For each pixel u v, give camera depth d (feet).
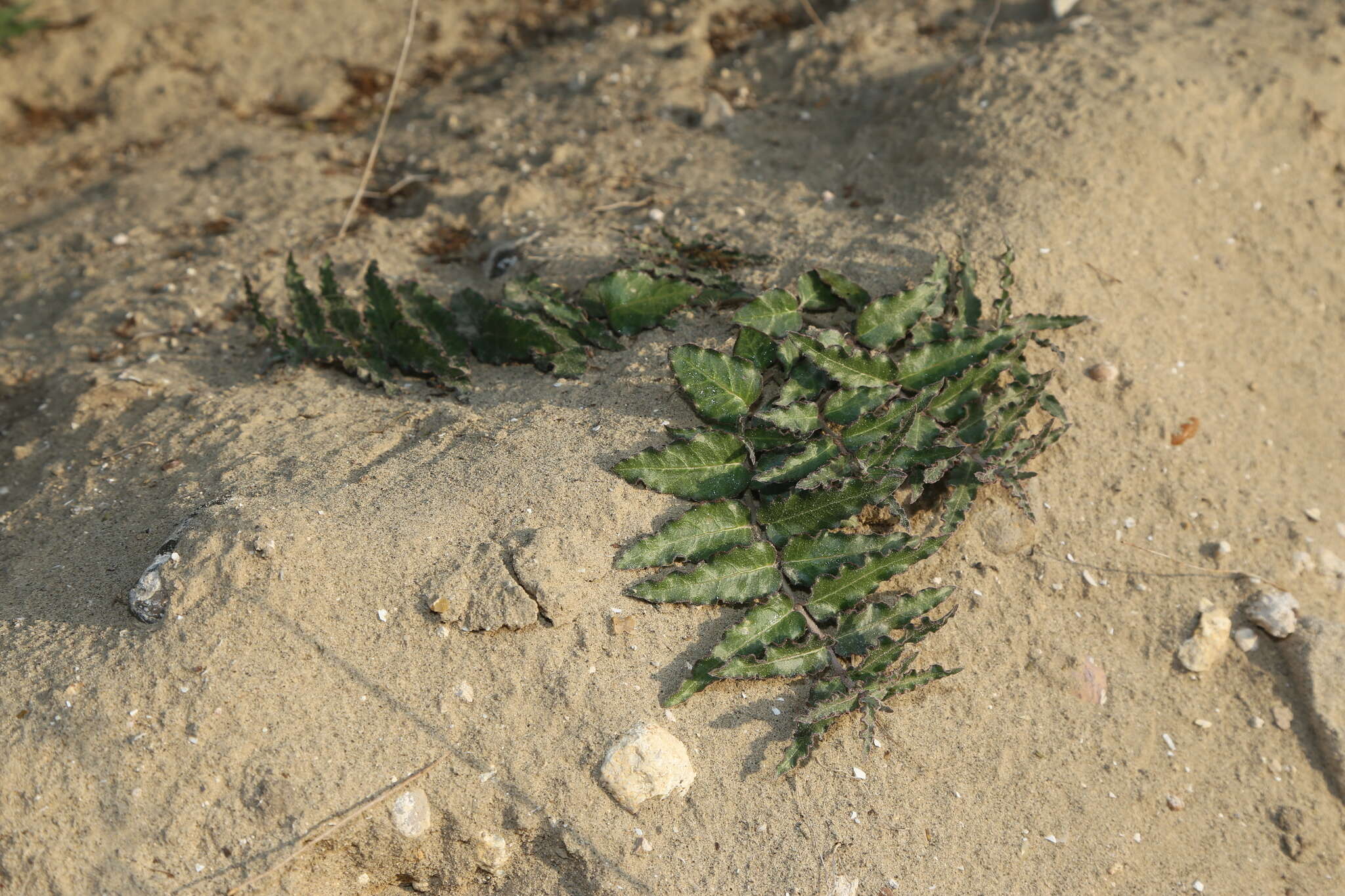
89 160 4.64
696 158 4.38
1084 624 3.81
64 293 4.23
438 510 3.67
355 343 3.96
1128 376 3.97
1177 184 4.18
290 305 4.06
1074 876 3.64
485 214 4.28
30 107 4.78
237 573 3.58
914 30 4.69
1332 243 4.25
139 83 4.79
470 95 4.74
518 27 4.97
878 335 3.84
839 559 3.67
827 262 3.99
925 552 3.68
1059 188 4.10
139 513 3.73
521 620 3.59
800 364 3.77
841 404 3.75
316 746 3.52
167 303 4.14
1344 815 3.76
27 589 3.65
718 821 3.58
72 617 3.61
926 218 4.07
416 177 4.46
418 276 4.15
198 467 3.78
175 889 3.45
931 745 3.67
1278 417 4.06
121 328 4.10
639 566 3.64
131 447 3.85
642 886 3.53
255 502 3.66
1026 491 3.86
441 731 3.55
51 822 3.47
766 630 3.64
